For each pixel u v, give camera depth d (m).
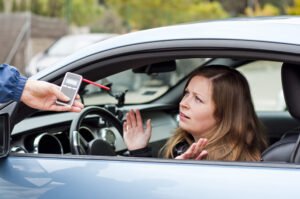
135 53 2.11
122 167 2.00
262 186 1.82
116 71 2.30
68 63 2.20
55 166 2.07
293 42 1.89
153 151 3.46
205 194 1.85
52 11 31.97
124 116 3.46
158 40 2.08
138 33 2.15
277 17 2.25
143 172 1.97
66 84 2.08
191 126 2.39
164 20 28.19
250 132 2.39
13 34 21.23
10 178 2.07
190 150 2.16
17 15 21.59
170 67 2.78
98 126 3.02
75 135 2.54
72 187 2.00
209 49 1.99
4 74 2.05
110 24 30.89
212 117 2.36
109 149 2.62
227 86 2.36
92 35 15.04
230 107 2.35
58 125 2.82
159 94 3.87
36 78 2.21
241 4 36.22
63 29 24.17
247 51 1.94
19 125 2.75
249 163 1.90
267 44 1.91
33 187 2.04
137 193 1.93
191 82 2.41
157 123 3.61
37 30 22.39
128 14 28.02
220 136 2.34
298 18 2.16
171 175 1.93
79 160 2.07
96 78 2.31
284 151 2.17
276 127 3.80
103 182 1.98
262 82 12.27
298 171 1.83
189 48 2.02
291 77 2.12
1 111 2.17
